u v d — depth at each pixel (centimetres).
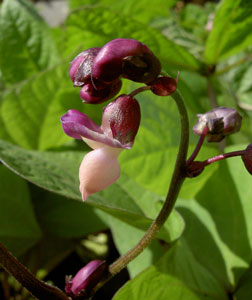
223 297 17
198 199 19
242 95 26
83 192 14
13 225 21
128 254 15
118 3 30
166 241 17
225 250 18
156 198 19
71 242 22
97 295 22
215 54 22
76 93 21
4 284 21
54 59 24
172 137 20
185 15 30
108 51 13
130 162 19
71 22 20
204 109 22
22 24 24
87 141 14
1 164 21
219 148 21
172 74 22
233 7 20
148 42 20
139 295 16
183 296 17
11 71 24
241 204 19
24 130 21
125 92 20
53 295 15
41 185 17
